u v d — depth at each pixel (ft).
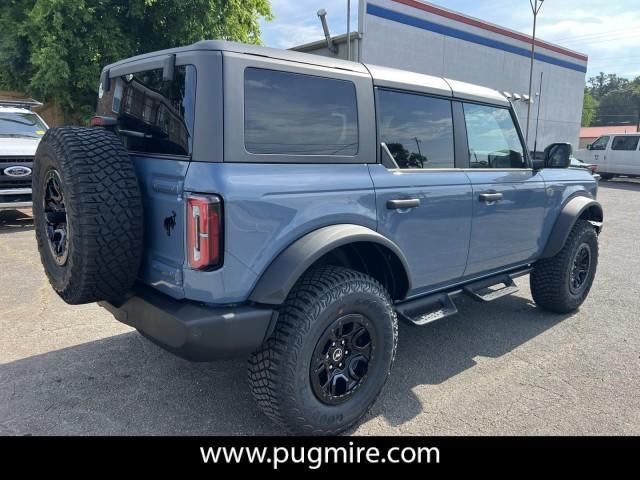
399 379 11.59
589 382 11.53
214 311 7.77
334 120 9.19
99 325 14.23
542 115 76.79
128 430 9.37
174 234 7.93
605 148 68.03
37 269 19.57
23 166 26.53
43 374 11.37
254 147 8.02
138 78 9.28
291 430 8.61
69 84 39.42
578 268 16.14
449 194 11.25
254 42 48.37
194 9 41.22
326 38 46.78
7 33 38.45
